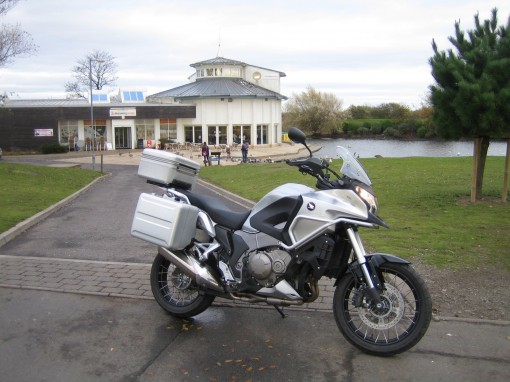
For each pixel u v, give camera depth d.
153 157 5.50
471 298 5.88
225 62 68.06
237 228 5.04
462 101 11.31
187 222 5.15
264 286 4.74
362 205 4.39
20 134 53.59
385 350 4.45
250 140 64.50
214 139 63.12
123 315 5.48
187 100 63.25
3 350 4.64
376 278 4.44
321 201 4.50
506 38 11.48
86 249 8.51
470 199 12.68
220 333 5.03
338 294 4.64
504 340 4.82
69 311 5.58
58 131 55.16
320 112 90.19
